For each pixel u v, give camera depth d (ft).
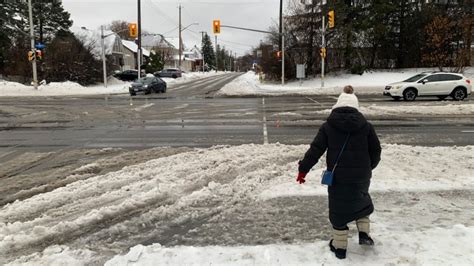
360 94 100.22
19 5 165.68
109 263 13.28
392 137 38.68
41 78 149.28
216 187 21.70
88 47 163.94
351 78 134.92
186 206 19.17
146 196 20.27
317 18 135.74
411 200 19.53
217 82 184.03
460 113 57.57
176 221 17.46
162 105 77.00
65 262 13.71
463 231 15.06
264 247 14.24
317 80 138.31
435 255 13.30
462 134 40.45
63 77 151.33
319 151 13.23
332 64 142.92
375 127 45.19
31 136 41.93
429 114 56.95
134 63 311.06
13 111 68.39
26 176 25.77
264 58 159.53
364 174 12.87
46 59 149.69
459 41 140.05
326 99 88.33
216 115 59.26
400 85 79.97
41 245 15.37
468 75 132.05
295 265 12.91
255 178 23.38
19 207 19.40
